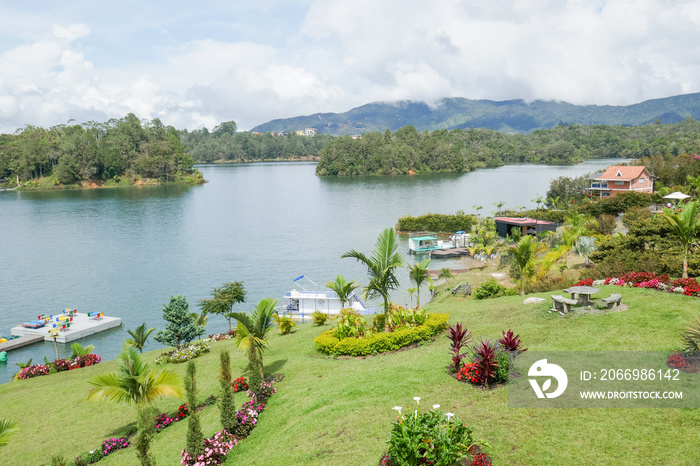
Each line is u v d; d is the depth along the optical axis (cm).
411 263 7431
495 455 1211
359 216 12862
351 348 2384
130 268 7869
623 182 10544
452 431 1200
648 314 2133
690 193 9369
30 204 17175
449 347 2236
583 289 2355
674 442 1166
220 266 7825
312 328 3469
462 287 4744
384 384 1772
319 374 2200
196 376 2586
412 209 13888
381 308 5147
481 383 1630
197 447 1577
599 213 8456
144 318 5609
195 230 11450
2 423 1705
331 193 19338
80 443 1989
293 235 10406
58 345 4838
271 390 2072
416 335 2422
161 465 1638
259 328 2238
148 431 1867
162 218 13575
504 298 3391
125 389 1844
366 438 1398
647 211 7231
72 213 14725
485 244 7769
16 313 5881
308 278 6925
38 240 10462
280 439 1574
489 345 1681
